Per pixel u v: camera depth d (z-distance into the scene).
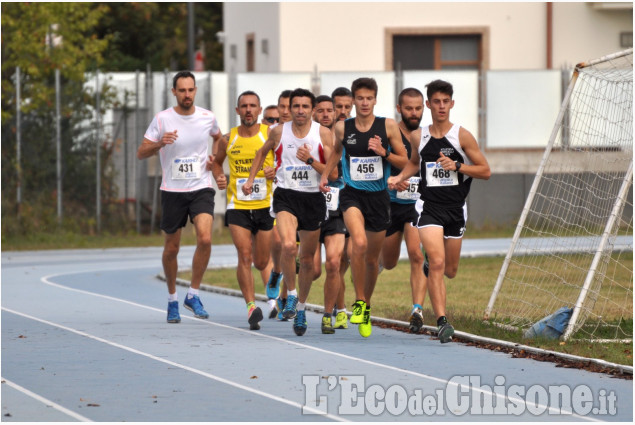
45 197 72.31
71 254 64.94
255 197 30.61
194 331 29.47
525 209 32.34
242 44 90.50
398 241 29.31
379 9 81.38
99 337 28.22
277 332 29.20
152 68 113.94
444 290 26.73
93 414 18.45
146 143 30.61
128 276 50.12
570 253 40.62
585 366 23.16
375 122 27.12
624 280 44.91
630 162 30.80
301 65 80.88
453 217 26.91
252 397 19.84
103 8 81.62
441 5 81.75
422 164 26.78
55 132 72.44
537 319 31.11
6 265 57.25
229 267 53.66
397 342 27.09
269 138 28.78
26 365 23.64
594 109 34.47
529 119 77.94
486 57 81.88
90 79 73.88
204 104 75.25
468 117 77.88
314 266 31.02
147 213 75.44
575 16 81.69
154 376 22.11
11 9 74.38
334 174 28.05
